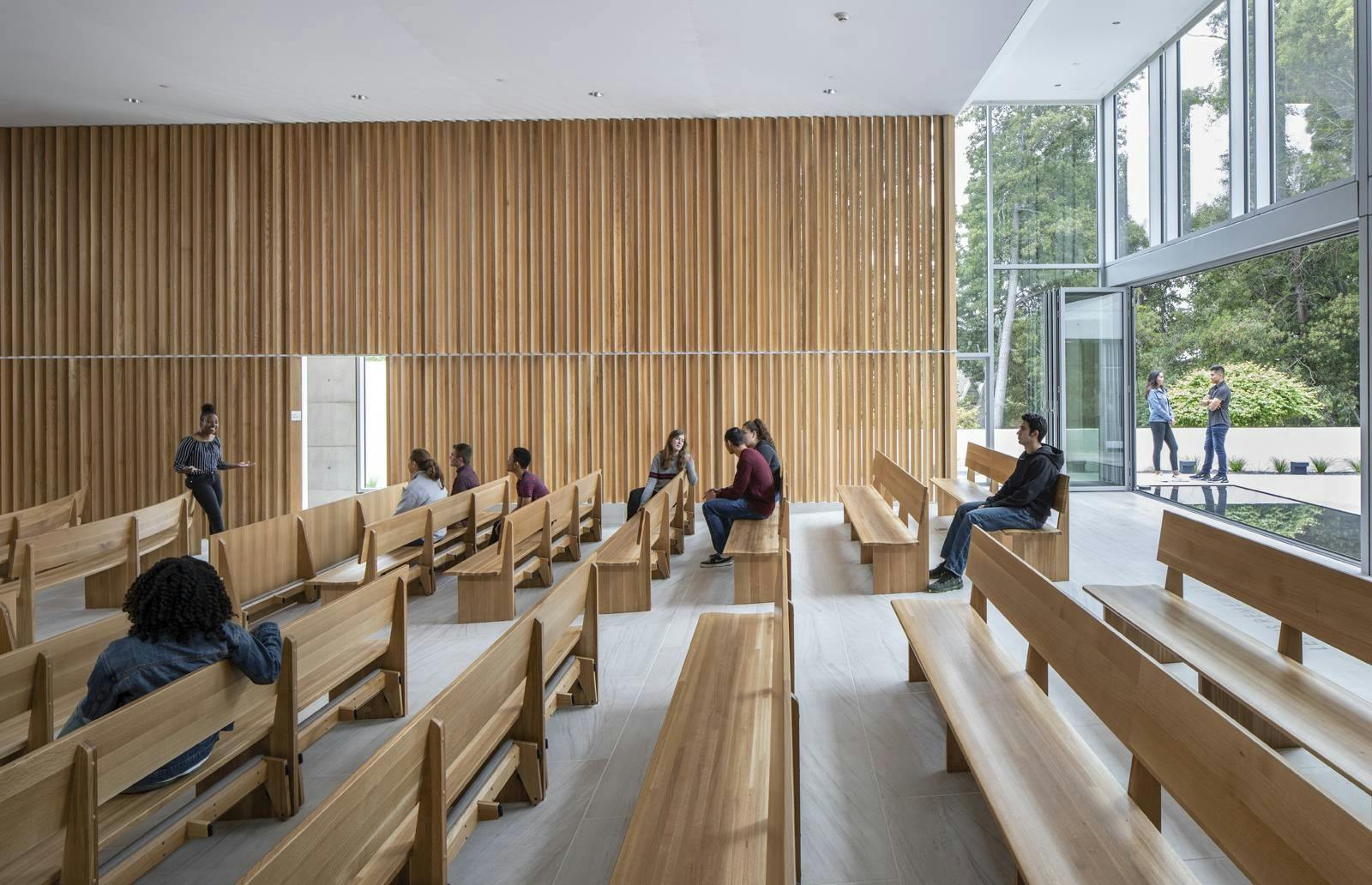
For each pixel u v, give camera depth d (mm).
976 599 4164
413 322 9883
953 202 9758
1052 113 11258
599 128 9797
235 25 7156
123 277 9938
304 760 3455
